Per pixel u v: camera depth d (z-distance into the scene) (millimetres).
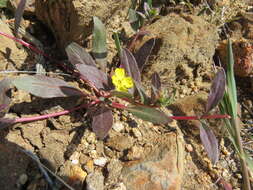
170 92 198
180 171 159
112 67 196
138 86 155
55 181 149
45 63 189
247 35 228
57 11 182
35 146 158
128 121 174
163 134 172
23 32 193
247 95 212
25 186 147
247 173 161
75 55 167
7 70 174
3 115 153
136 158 161
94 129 147
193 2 243
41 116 159
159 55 186
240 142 164
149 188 151
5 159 147
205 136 156
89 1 171
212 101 160
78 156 160
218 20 237
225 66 217
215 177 170
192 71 202
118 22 213
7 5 199
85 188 149
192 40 192
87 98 174
